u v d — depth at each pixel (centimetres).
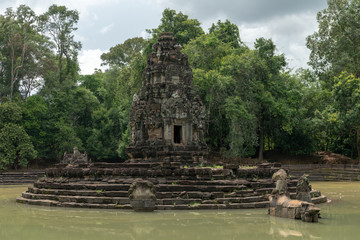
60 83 6994
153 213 1741
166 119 2633
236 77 4994
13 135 5181
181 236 1253
